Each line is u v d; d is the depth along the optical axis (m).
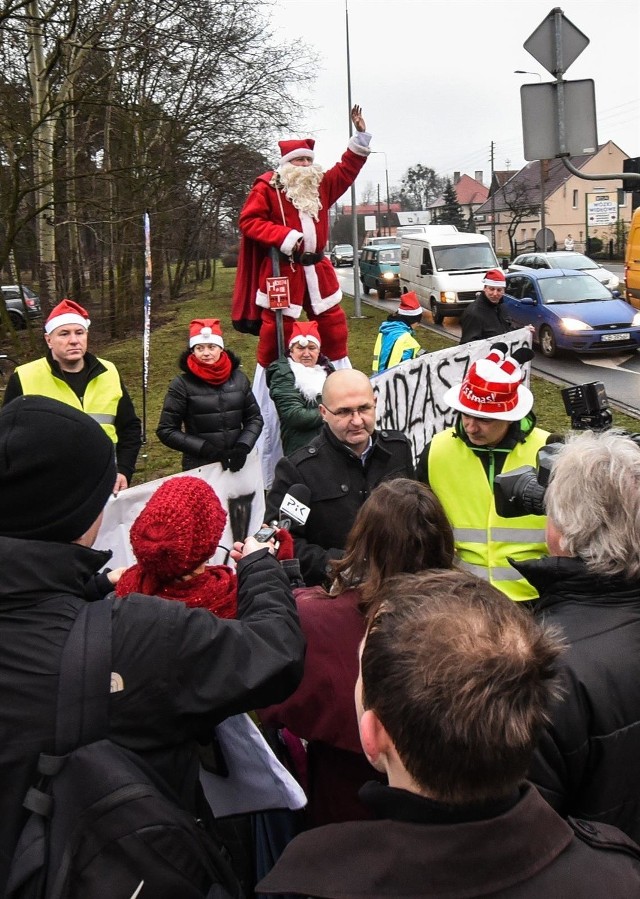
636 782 1.72
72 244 17.55
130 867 1.27
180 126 19.97
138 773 1.34
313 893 1.09
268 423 6.60
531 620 1.23
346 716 1.94
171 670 1.40
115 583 2.21
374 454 3.32
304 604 2.02
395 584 1.31
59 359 4.56
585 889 1.08
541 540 3.12
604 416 2.83
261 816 2.25
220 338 5.04
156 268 27.38
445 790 1.08
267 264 6.38
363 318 20.48
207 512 2.00
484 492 3.17
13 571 1.39
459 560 2.98
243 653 1.48
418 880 1.05
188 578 2.03
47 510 1.43
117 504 3.80
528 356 3.34
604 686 1.67
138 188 16.47
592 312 14.19
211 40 18.27
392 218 91.81
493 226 59.16
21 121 13.00
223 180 24.84
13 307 20.20
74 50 13.50
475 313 8.97
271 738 2.51
